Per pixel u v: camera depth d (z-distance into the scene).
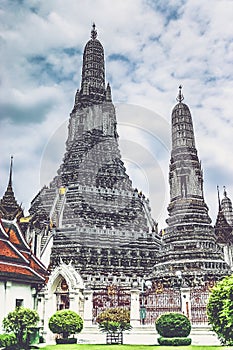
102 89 81.75
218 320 25.61
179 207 64.88
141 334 38.00
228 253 76.88
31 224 60.00
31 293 36.78
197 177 66.56
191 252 59.41
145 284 44.88
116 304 43.91
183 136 68.94
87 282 55.06
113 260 61.38
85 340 38.06
